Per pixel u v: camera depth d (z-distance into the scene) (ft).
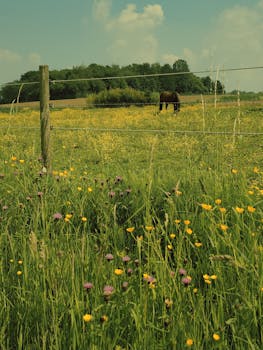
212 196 12.94
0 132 46.88
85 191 14.56
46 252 8.42
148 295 7.66
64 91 260.21
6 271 9.77
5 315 7.76
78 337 6.82
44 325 7.33
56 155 32.40
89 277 8.51
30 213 12.51
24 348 7.23
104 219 12.69
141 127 58.39
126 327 7.32
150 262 8.79
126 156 30.76
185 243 10.56
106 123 66.33
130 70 287.07
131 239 11.78
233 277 8.68
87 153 32.71
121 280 8.30
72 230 12.15
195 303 7.92
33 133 46.52
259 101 51.06
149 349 6.63
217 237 10.21
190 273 9.04
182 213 12.34
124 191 14.60
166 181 15.21
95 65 277.64
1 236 10.45
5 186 15.24
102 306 7.19
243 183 13.52
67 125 66.44
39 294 7.89
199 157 19.20
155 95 140.56
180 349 6.75
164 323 6.95
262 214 10.66
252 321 7.36
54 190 14.74
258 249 9.07
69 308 7.55
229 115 48.75
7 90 183.21
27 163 18.53
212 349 6.66
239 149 26.00
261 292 7.72
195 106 94.27
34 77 278.26
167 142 34.99
